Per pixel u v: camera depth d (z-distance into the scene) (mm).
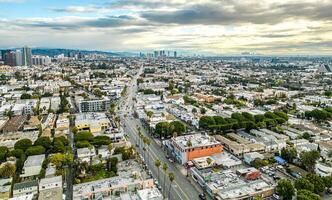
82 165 178125
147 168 187000
